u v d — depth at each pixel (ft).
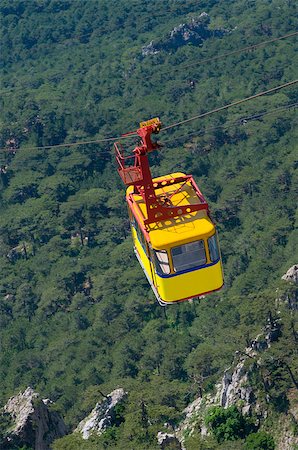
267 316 545.03
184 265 243.19
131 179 245.04
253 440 467.93
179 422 521.65
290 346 501.97
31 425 487.20
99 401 540.93
